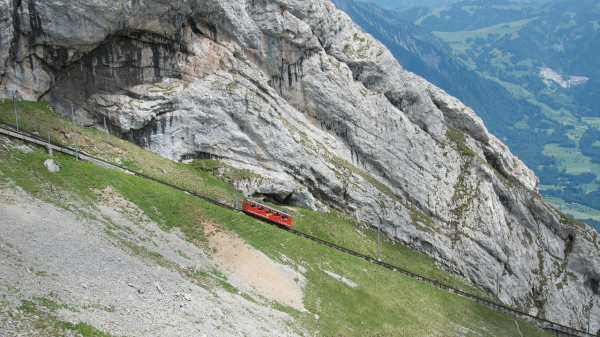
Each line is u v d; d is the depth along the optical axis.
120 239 56.88
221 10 89.31
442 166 114.12
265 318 56.22
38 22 73.75
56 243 50.78
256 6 94.69
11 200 54.53
